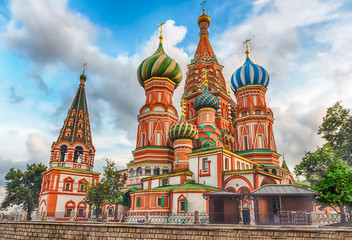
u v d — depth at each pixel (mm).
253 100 51938
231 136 56969
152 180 43500
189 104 60062
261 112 50906
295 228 18344
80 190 52625
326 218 24688
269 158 47438
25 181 61375
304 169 43969
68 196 50688
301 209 25422
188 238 19109
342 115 44125
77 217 46250
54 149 53531
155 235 19875
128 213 39000
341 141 44281
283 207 25953
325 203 27312
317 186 28250
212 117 49031
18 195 56812
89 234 22078
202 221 29188
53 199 48844
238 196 27438
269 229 17984
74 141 54750
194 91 60250
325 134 45844
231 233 18594
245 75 52938
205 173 38125
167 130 51125
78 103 59531
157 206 35750
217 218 28484
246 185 34719
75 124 56625
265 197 26875
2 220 31156
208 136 46031
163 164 47469
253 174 34594
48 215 42094
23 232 26344
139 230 20375
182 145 44000
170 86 55969
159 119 51500
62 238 23312
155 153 48594
